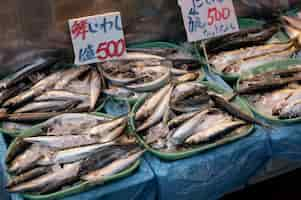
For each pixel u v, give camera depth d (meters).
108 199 1.52
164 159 1.61
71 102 1.80
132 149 1.60
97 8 1.95
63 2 1.86
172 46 2.16
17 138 1.61
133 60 1.99
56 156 1.55
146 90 1.88
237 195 2.34
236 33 2.19
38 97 1.79
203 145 1.65
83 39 1.91
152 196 1.62
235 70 2.04
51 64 1.94
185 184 1.62
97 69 1.94
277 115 1.79
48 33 1.92
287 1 2.44
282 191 2.36
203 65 2.06
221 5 2.11
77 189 1.47
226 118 1.76
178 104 1.80
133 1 2.01
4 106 1.76
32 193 1.46
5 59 1.91
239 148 1.68
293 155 1.79
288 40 2.23
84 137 1.63
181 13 2.12
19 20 1.84
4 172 1.55
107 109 1.82
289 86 1.96
